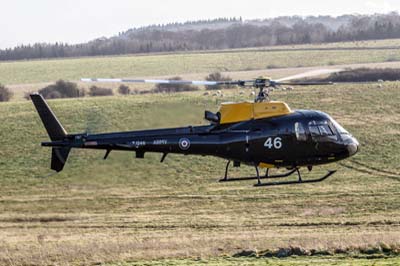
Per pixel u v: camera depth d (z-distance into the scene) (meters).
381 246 104.06
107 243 125.69
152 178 194.88
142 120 114.38
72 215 165.38
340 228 142.38
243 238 129.25
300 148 99.56
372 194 178.12
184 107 114.88
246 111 99.44
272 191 183.38
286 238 127.56
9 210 171.25
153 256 106.00
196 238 132.00
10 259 108.31
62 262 105.50
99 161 198.00
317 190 183.12
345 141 101.19
